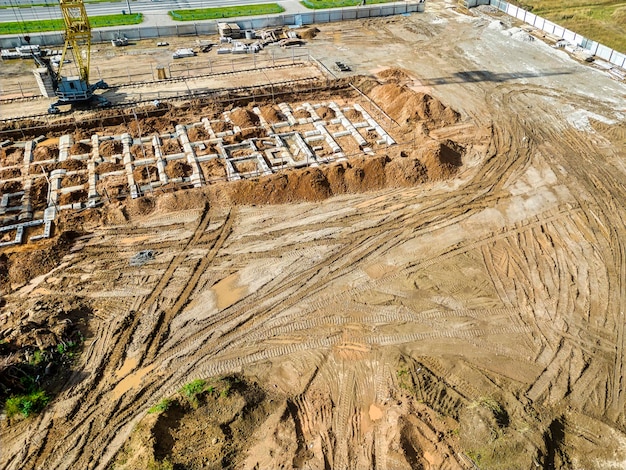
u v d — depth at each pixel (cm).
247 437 1370
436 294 1834
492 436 1338
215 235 2070
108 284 1842
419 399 1465
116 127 2711
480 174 2441
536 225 2153
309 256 1988
